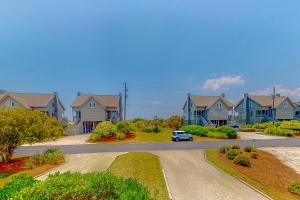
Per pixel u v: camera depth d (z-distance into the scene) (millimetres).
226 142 34781
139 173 16250
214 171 18516
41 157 21047
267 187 15789
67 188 5707
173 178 16359
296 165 22531
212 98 64688
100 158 23188
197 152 26438
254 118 67500
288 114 66188
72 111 54500
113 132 38156
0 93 53344
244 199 12922
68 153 26188
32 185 6176
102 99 58531
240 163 21141
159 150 27781
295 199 13969
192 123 62969
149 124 51375
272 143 33875
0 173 18109
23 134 21578
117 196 5836
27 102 52125
